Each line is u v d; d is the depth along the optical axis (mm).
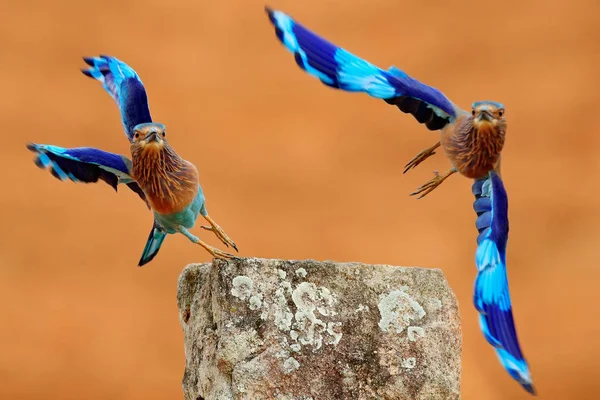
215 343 9672
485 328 7445
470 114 8477
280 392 9492
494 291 7629
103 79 10289
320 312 9766
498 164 8383
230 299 9617
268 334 9586
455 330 10070
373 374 9742
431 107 8508
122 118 9930
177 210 9430
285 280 9781
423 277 10148
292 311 9695
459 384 9961
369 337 9828
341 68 8148
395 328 9906
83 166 9539
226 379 9492
